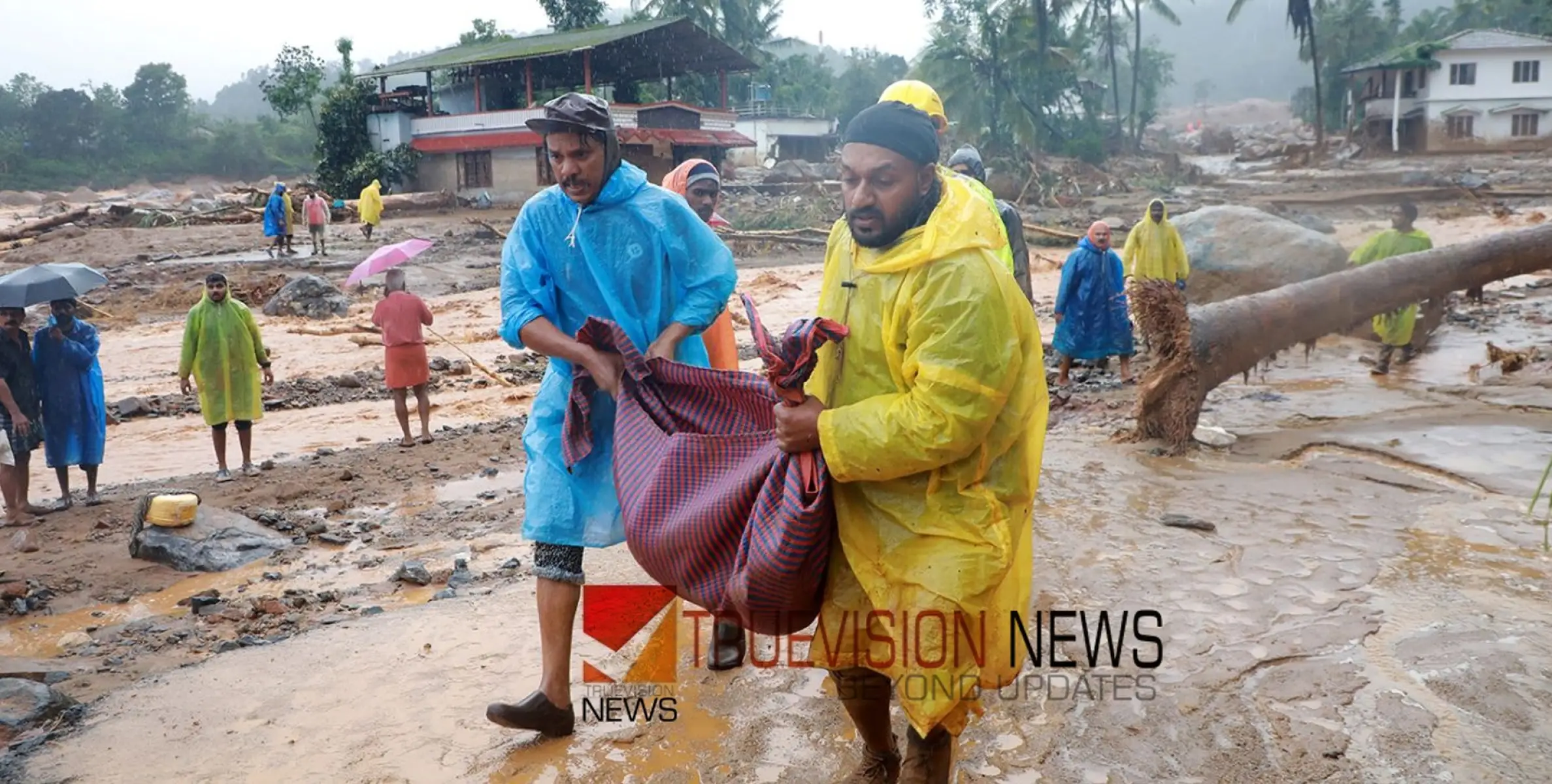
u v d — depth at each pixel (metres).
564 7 55.12
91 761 4.18
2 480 8.07
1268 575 5.55
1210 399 10.07
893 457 2.97
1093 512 6.66
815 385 3.35
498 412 11.77
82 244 30.75
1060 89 62.88
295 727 4.38
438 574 6.36
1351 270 10.05
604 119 4.19
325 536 7.16
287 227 28.19
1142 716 4.18
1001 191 46.62
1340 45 75.81
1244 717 4.14
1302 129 90.62
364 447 10.26
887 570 3.12
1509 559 5.68
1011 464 3.18
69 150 99.75
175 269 24.89
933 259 2.98
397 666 4.91
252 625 5.66
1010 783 3.79
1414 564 5.65
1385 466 7.57
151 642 5.55
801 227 32.75
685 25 43.19
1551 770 3.74
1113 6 76.38
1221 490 7.07
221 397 9.20
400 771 4.02
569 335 4.38
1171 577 5.56
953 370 2.90
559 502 4.15
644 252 4.32
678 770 3.97
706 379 3.65
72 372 8.31
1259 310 8.81
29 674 5.07
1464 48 59.91
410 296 10.01
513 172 45.09
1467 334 12.92
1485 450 7.79
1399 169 50.75
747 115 61.12
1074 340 10.98
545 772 3.98
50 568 6.91
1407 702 4.20
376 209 32.34
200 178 100.31
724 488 3.35
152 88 104.62
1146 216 11.91
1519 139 59.78
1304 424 8.95
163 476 9.52
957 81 58.09
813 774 3.91
